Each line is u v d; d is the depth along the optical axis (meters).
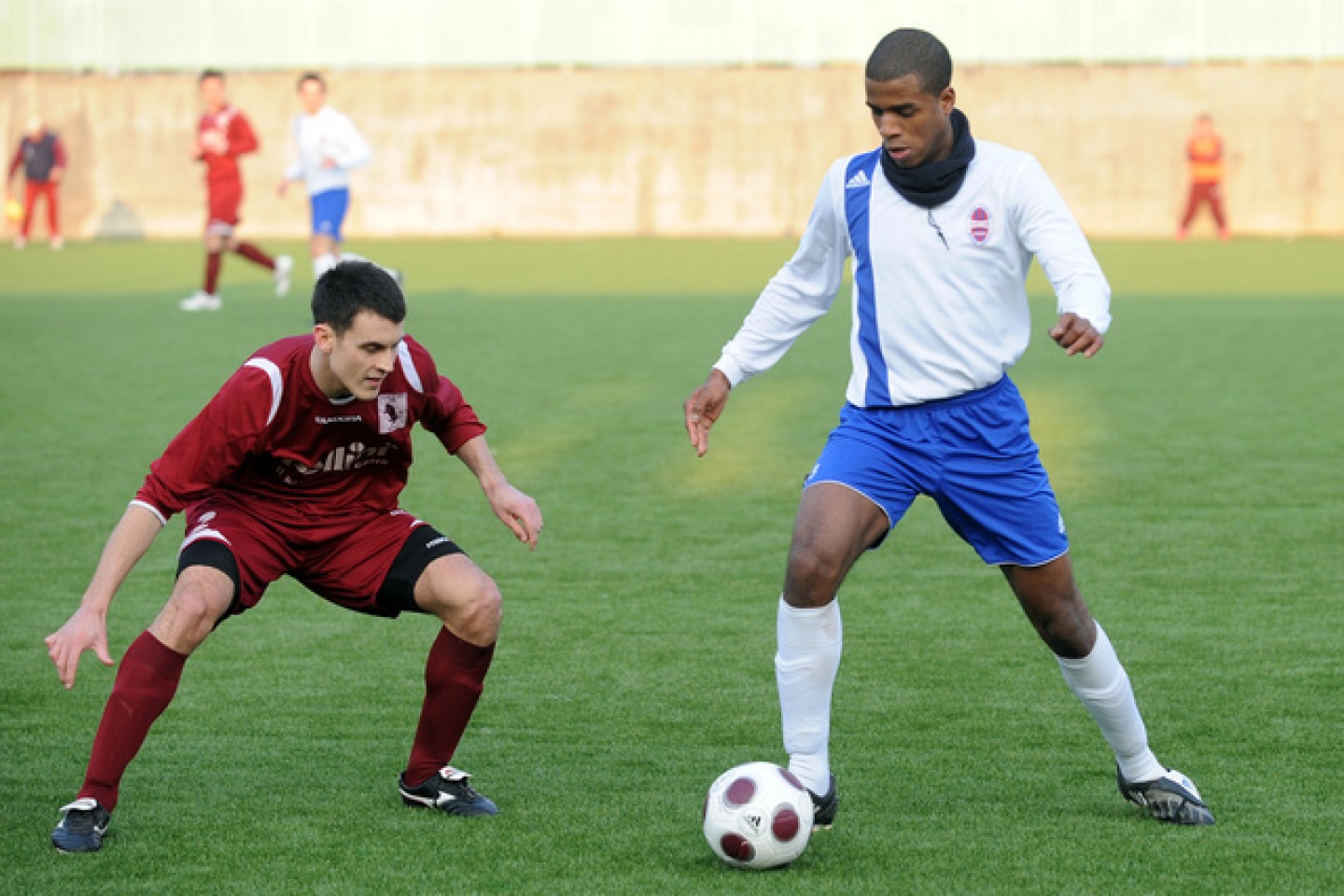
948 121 13.45
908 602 21.62
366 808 14.27
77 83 98.12
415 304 59.75
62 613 21.19
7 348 46.69
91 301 60.59
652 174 98.38
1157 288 65.50
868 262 13.77
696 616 20.98
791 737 13.70
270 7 98.12
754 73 97.19
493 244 93.06
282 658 19.25
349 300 12.97
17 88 98.25
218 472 13.52
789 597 13.59
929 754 15.75
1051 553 13.86
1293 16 93.75
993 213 13.44
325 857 13.05
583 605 21.55
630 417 35.84
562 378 41.47
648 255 84.56
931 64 13.10
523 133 98.38
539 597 21.95
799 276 14.66
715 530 25.86
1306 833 13.48
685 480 29.64
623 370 42.94
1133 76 94.81
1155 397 38.53
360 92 98.50
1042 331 52.50
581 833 13.61
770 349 14.84
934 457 13.70
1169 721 16.66
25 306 58.62
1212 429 34.19
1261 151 94.69
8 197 91.12
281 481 13.92
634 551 24.56
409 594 13.95
